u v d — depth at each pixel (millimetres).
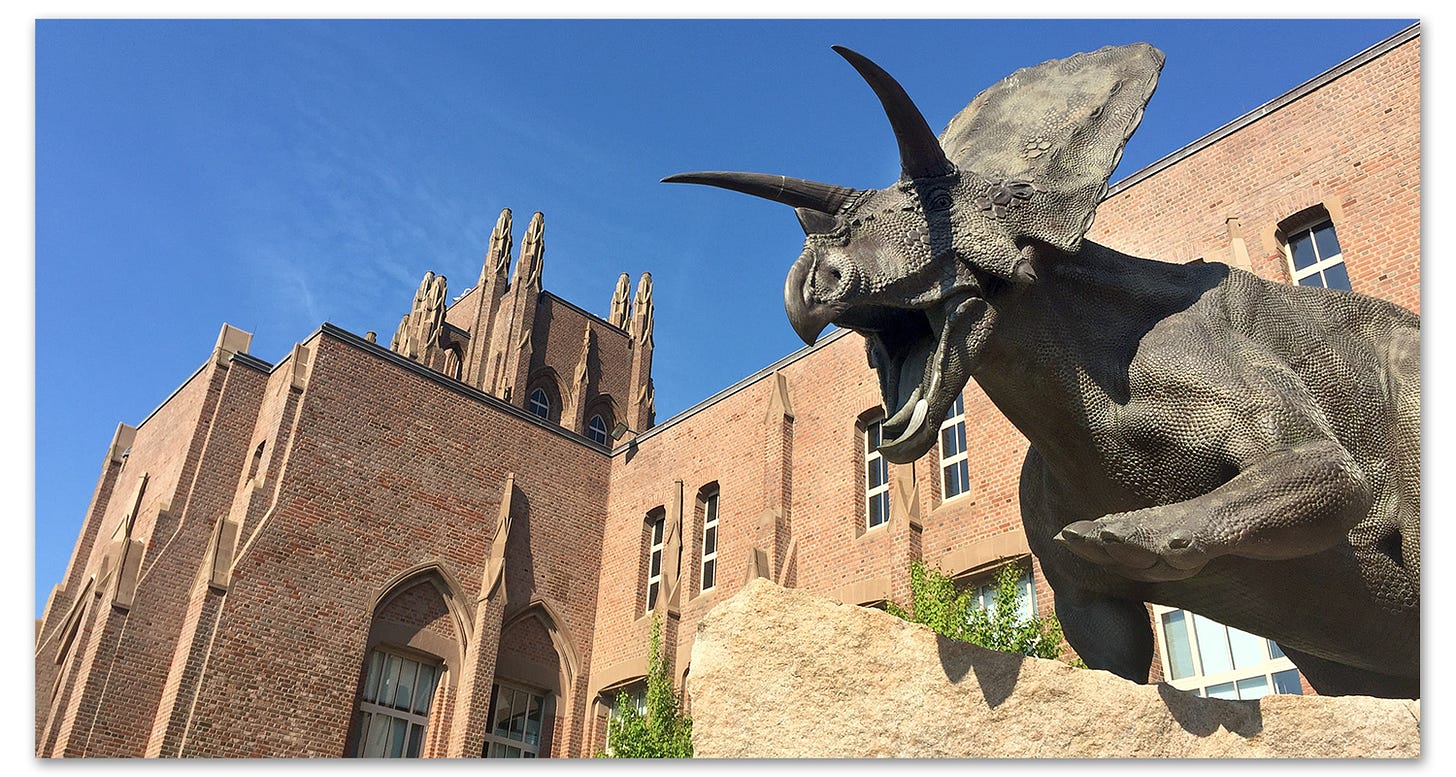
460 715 23062
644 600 26109
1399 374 3914
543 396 45562
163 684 21797
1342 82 15359
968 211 3578
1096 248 3846
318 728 21000
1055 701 3363
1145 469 3615
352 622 22250
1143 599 4023
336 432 23547
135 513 25906
